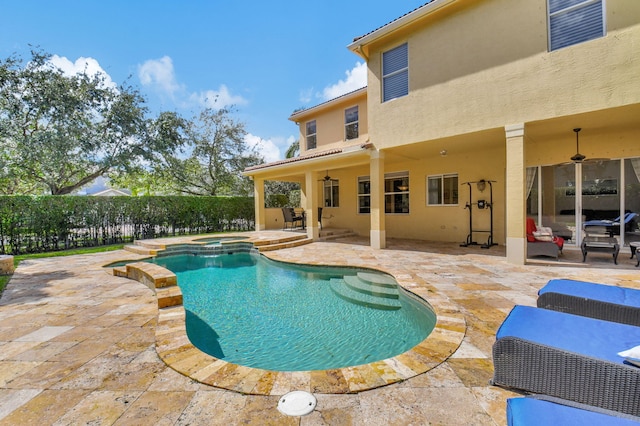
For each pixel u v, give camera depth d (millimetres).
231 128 25953
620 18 6715
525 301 5305
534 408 1876
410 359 3416
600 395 2271
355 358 4250
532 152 10906
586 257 8945
